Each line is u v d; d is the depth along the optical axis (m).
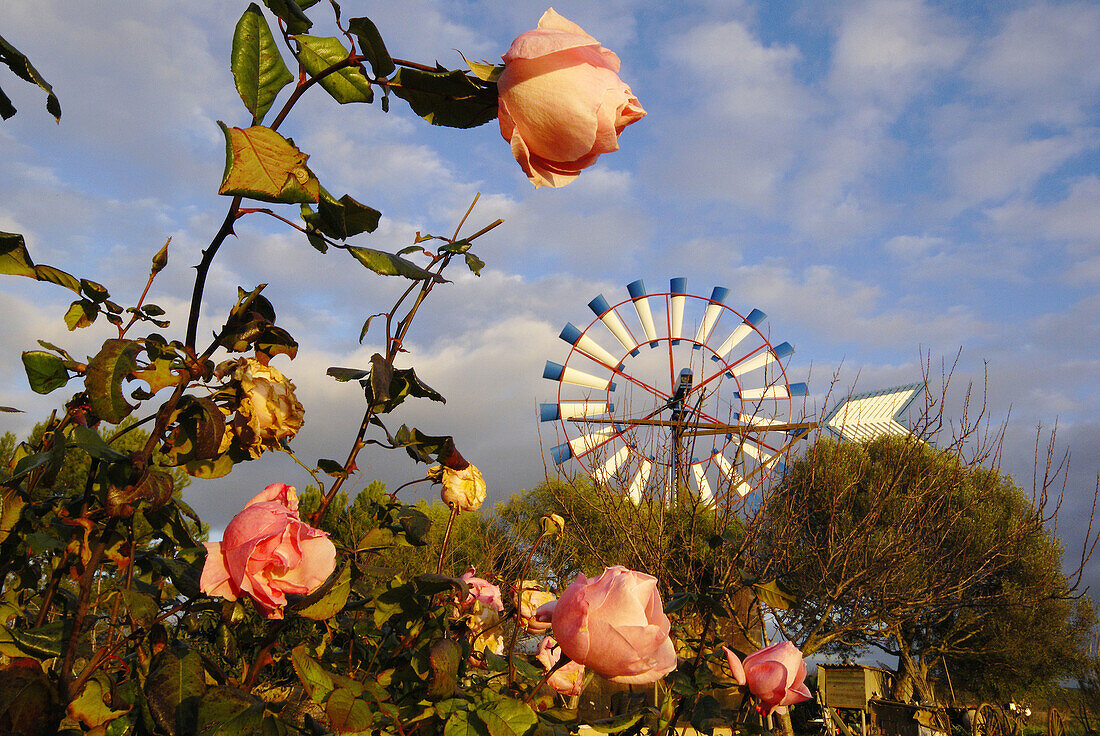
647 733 1.58
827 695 15.98
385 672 1.37
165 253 1.07
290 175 0.73
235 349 1.08
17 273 0.98
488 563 3.37
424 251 1.19
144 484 0.91
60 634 0.96
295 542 0.96
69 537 1.08
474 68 0.85
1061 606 17.27
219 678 1.05
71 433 0.98
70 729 0.94
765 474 7.19
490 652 1.69
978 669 18.11
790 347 13.44
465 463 1.35
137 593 1.00
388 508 1.65
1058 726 13.59
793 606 1.80
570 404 14.20
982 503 11.65
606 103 0.79
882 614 8.74
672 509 6.16
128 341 0.91
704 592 1.84
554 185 0.83
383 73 0.87
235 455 1.15
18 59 0.80
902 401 15.20
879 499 8.73
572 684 1.53
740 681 1.58
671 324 15.55
